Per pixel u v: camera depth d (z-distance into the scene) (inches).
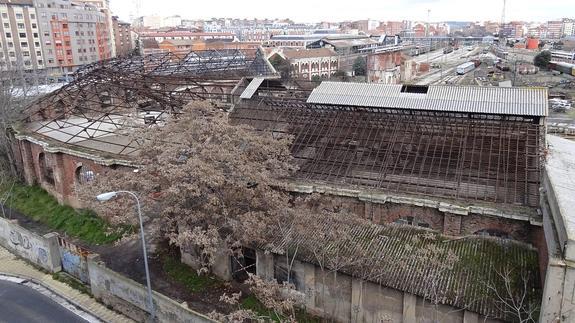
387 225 1304.1
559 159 1322.6
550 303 880.9
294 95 1940.2
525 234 1175.6
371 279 1114.7
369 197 1317.7
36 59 5644.7
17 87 3656.5
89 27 6176.2
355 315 1197.1
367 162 1472.7
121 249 1656.0
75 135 2048.5
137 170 1348.4
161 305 1192.8
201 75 2800.2
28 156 2204.7
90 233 1788.9
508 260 1107.3
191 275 1462.8
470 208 1204.5
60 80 5147.6
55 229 1887.3
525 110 1438.2
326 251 1211.2
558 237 906.1
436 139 1471.5
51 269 1563.7
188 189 1133.7
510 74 5856.3
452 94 1566.2
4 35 5329.7
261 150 1353.3
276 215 1257.4
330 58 6269.7
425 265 1134.4
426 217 1280.8
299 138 1628.9
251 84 2017.7
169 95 2118.6
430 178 1350.9
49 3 5698.8
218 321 1088.8
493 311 987.3
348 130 1599.4
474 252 1150.3
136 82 2228.1
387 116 1606.8
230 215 1245.1
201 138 1296.8
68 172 1952.5
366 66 5895.7
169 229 1348.4
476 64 7111.2
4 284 1510.8
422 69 7027.6
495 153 1368.1
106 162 1743.4
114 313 1338.6
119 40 7691.9
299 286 1279.5
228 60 3336.6
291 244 1256.2
